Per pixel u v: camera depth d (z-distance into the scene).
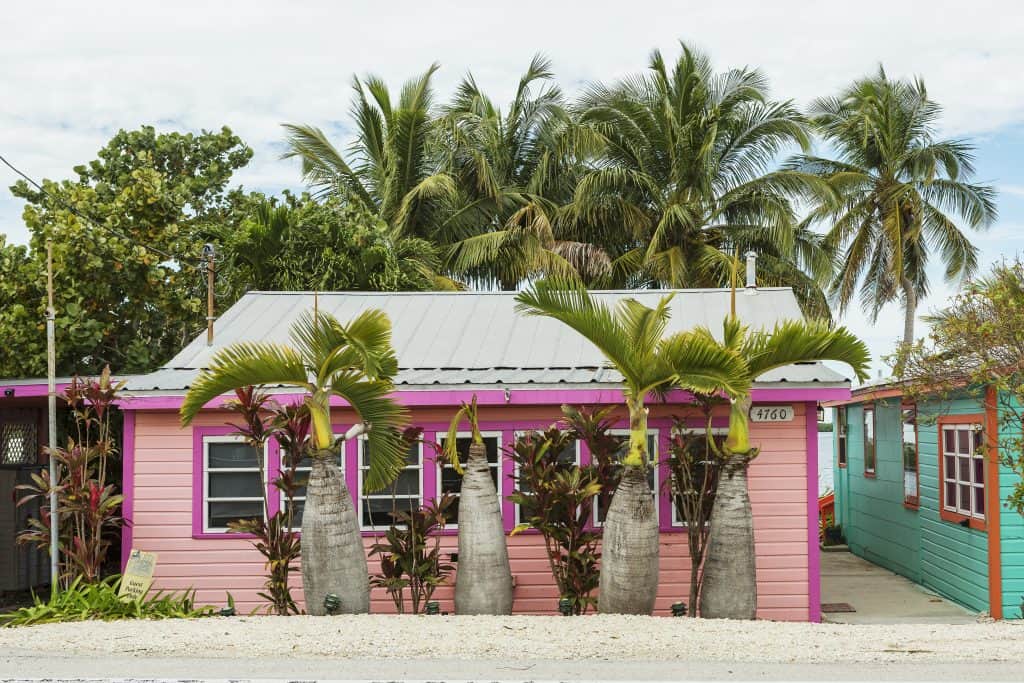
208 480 11.58
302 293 14.70
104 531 12.30
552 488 9.97
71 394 11.28
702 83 27.89
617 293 14.31
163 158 22.42
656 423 11.45
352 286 20.14
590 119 27.98
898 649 7.65
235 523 10.03
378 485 10.04
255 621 8.87
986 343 11.27
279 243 19.88
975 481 12.72
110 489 11.17
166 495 11.53
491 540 9.78
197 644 7.85
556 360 11.98
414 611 10.38
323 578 9.30
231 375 9.38
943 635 8.31
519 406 11.51
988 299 11.38
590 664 7.16
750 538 9.50
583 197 25.83
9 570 13.68
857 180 29.81
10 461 14.18
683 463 10.04
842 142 31.55
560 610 9.77
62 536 11.20
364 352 9.02
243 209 21.44
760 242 27.08
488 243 24.92
